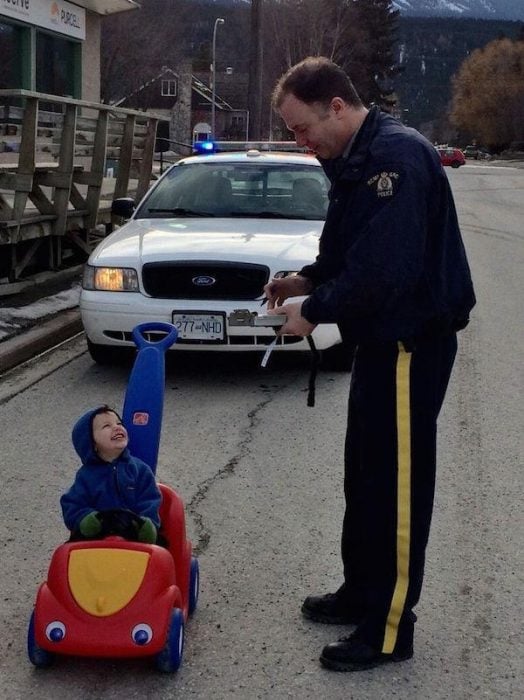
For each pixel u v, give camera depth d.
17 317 8.39
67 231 10.96
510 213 23.30
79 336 8.51
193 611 3.67
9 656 3.35
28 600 3.74
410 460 3.14
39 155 12.61
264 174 8.25
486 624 3.62
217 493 4.86
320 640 3.48
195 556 4.14
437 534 4.42
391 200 2.89
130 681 3.20
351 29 63.09
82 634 2.98
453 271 3.12
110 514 3.24
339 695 3.13
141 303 6.64
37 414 6.14
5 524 4.45
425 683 3.21
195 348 6.64
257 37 23.09
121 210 8.19
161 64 55.69
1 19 17.47
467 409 6.43
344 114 3.03
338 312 2.97
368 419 3.17
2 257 9.74
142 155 13.39
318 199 8.03
